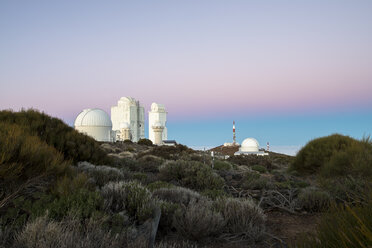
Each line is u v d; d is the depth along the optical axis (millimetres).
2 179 4047
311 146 10859
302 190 7059
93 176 6918
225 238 4176
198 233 4066
